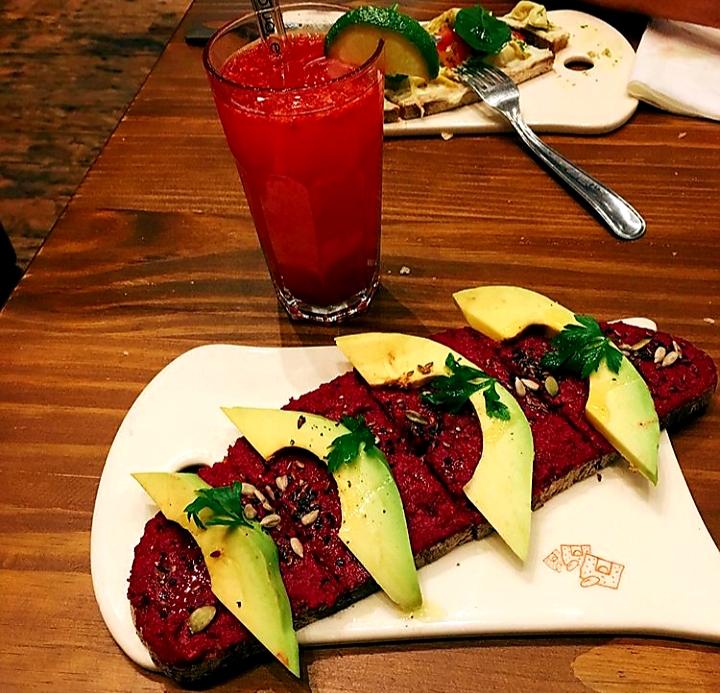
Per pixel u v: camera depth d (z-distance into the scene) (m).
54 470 0.39
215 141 0.57
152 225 0.51
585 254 0.47
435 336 0.40
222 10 0.69
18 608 0.34
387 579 0.31
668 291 0.44
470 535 0.34
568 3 0.66
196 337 0.44
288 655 0.29
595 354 0.36
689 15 0.59
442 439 0.35
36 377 0.43
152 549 0.33
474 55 0.58
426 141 0.56
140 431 0.39
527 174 0.52
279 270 0.44
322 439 0.35
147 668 0.32
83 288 0.48
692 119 0.55
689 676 0.30
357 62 0.40
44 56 0.88
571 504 0.35
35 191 0.75
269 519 0.33
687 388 0.37
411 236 0.49
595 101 0.56
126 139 0.58
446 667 0.31
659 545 0.33
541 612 0.32
